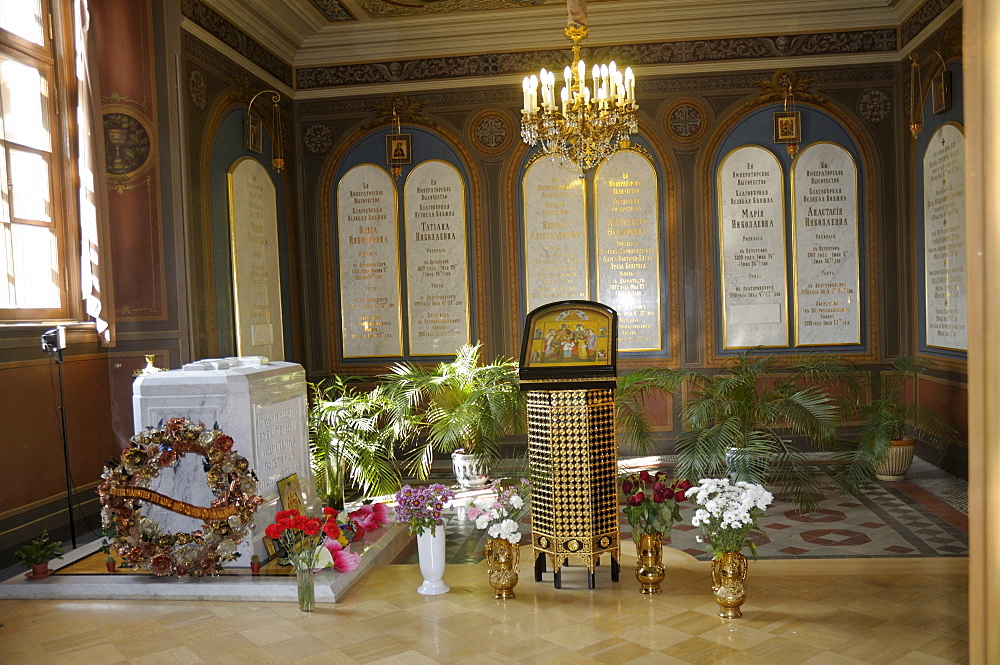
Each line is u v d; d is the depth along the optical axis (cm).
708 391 604
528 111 527
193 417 413
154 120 557
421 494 376
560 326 394
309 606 359
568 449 370
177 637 333
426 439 744
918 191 680
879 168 719
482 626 334
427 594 376
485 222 752
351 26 729
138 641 330
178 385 414
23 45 497
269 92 699
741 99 727
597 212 743
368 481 595
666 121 734
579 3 517
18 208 491
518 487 418
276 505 437
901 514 527
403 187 758
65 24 530
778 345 731
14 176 489
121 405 557
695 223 734
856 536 480
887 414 599
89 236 530
